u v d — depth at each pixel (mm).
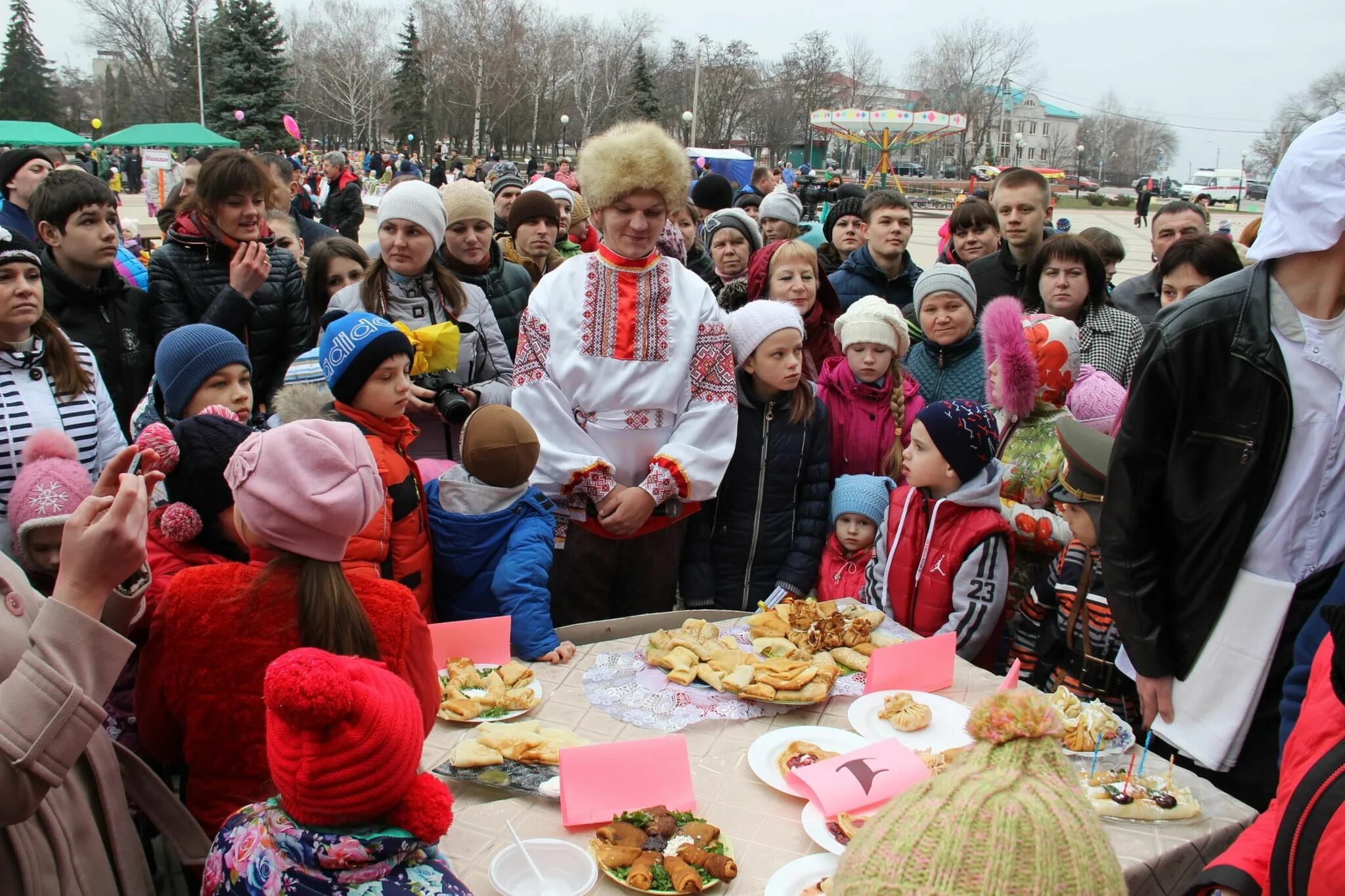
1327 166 1727
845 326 3086
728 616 2551
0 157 4344
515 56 55938
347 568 1936
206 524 1807
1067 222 13523
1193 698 2006
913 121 38188
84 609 1280
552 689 2061
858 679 2154
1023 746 856
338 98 59594
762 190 10062
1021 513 2670
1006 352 2783
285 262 3625
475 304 3334
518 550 2311
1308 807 1201
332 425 1524
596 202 2629
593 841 1537
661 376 2668
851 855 847
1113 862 792
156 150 19000
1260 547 1915
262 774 1564
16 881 1243
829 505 2922
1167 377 1931
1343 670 1200
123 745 1678
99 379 2607
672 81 57625
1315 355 1820
